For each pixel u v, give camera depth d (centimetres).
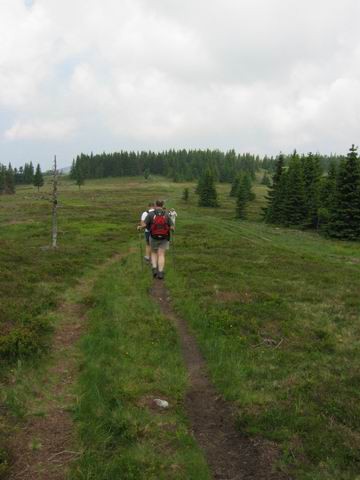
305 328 1038
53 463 494
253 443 545
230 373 737
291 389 686
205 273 1692
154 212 1368
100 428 554
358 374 748
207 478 473
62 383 696
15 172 19688
